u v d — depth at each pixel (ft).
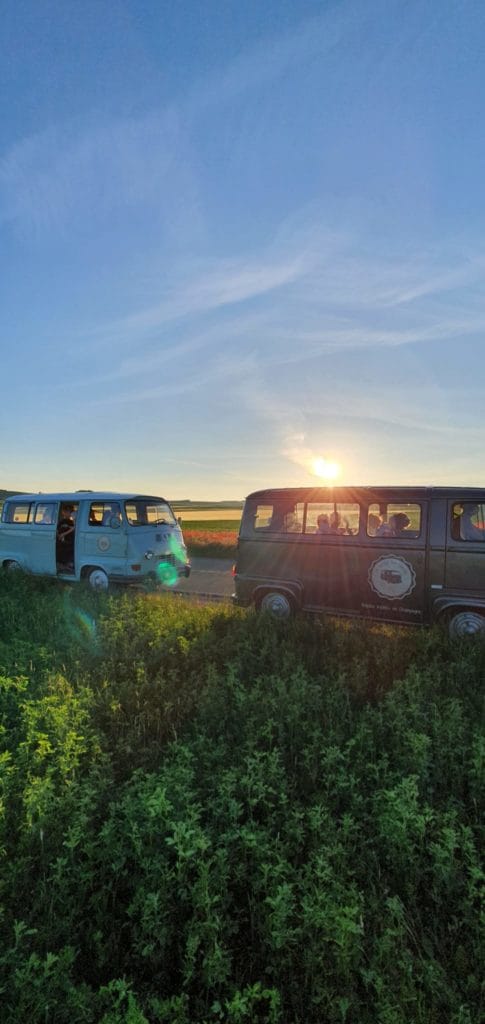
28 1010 7.02
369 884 9.54
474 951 8.15
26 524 46.03
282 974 8.07
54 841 10.12
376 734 14.29
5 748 14.37
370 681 19.30
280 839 10.46
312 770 12.50
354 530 27.32
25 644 22.26
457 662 19.26
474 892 8.61
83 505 41.57
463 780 12.46
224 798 10.52
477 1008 7.57
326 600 28.02
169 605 29.94
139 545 38.70
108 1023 6.68
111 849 9.37
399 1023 7.08
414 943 8.59
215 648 21.61
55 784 11.85
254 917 8.84
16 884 9.23
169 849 9.66
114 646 22.04
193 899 8.51
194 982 8.11
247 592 30.94
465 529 24.22
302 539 28.99
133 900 8.86
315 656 21.20
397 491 26.18
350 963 7.84
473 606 23.68
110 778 12.06
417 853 10.10
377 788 11.94
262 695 16.35
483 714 15.43
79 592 34.94
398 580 25.72
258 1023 7.57
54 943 8.38
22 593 34.91
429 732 14.25
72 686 17.99
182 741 14.08
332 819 10.63
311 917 7.76
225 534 88.12
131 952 8.52
